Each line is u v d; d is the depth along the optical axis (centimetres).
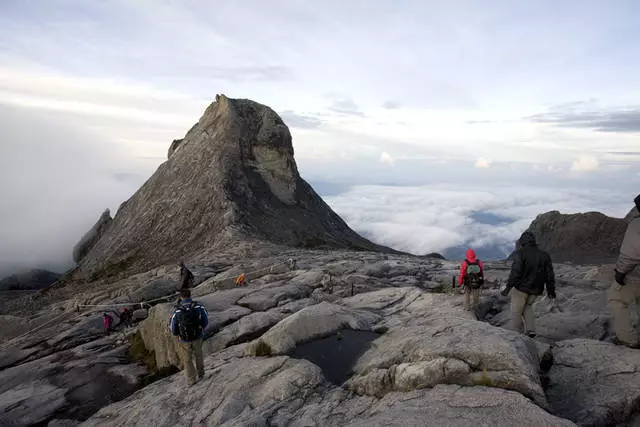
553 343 772
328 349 898
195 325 882
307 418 636
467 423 460
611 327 906
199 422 721
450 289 1567
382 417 521
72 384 1381
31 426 1164
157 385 999
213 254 4428
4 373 1536
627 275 660
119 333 1953
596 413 543
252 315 1345
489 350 575
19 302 5391
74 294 4997
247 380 804
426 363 607
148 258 5709
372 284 1920
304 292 1778
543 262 795
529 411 464
